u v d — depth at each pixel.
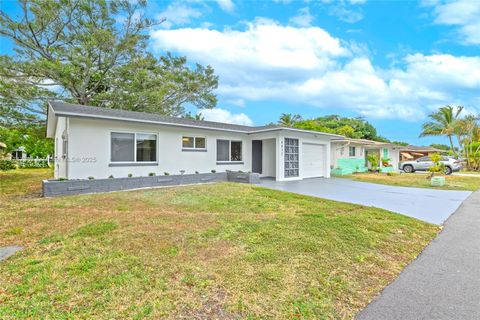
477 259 4.11
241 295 2.90
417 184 13.79
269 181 13.69
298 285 3.15
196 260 3.70
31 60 16.69
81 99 18.11
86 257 3.72
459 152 29.00
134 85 19.06
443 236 5.27
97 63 19.09
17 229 4.96
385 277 3.47
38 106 16.64
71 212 6.23
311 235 4.77
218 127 13.25
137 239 4.44
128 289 2.94
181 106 23.80
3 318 2.43
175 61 23.31
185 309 2.64
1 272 3.30
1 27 16.30
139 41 20.47
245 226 5.24
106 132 10.18
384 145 23.72
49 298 2.75
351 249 4.26
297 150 14.76
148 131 11.29
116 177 10.22
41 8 16.66
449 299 2.96
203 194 8.72
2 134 17.66
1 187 10.95
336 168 19.30
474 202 8.92
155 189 9.80
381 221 5.91
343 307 2.78
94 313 2.53
